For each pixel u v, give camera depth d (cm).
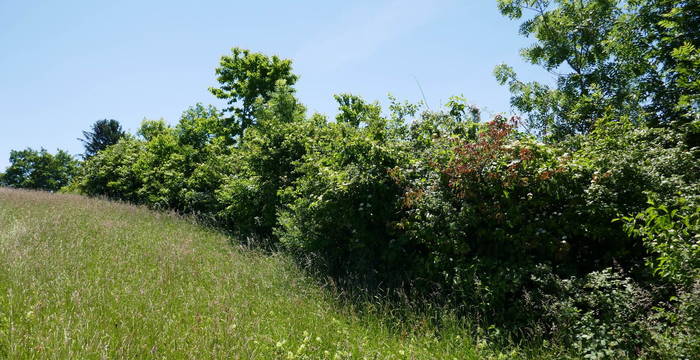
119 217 1230
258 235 1088
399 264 697
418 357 461
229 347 432
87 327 434
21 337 400
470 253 625
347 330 525
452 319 528
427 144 806
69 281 580
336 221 750
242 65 2762
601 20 1558
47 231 882
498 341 496
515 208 582
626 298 468
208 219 1334
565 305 488
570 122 1389
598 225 567
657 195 537
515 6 1695
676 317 411
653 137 777
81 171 2377
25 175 5494
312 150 1008
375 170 736
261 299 614
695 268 377
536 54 1711
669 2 971
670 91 1042
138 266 719
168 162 1717
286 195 995
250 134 1288
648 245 427
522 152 590
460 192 627
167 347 423
